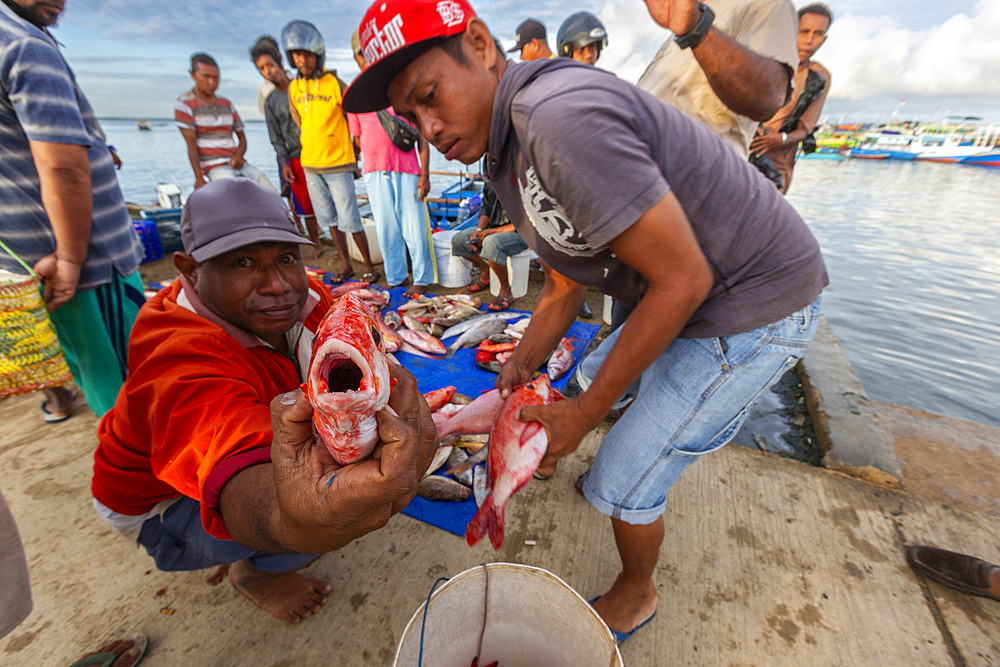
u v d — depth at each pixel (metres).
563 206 1.03
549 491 2.24
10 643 1.62
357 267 5.71
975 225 14.30
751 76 1.64
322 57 4.20
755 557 1.89
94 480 1.35
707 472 2.33
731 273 1.19
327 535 0.80
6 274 1.82
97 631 1.66
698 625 1.66
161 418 1.10
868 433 2.53
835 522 2.04
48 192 1.86
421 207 4.73
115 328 2.34
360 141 4.41
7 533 1.03
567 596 1.19
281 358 1.51
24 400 3.04
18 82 1.71
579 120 0.90
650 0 1.58
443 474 2.43
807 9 2.81
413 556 1.92
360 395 0.60
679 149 1.06
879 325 7.84
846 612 1.69
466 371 3.42
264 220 1.28
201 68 5.09
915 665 1.53
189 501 1.41
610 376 1.15
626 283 1.32
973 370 6.50
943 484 2.24
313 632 1.64
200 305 1.38
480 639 1.34
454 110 1.09
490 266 4.33
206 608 1.73
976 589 1.67
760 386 1.32
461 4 1.01
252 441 1.00
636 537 1.49
